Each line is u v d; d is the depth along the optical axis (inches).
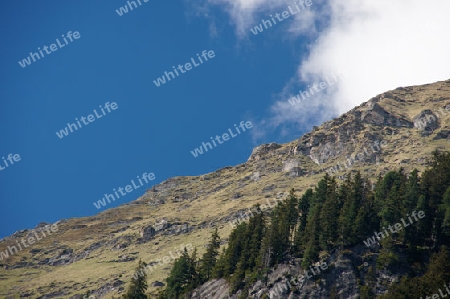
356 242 5452.8
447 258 4913.9
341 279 5211.6
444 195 5467.5
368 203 5757.9
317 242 5526.6
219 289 5664.4
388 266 5206.7
